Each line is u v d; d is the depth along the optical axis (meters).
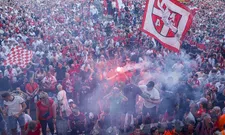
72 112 12.66
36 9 40.75
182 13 12.42
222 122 10.42
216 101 13.09
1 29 27.86
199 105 11.87
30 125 10.19
